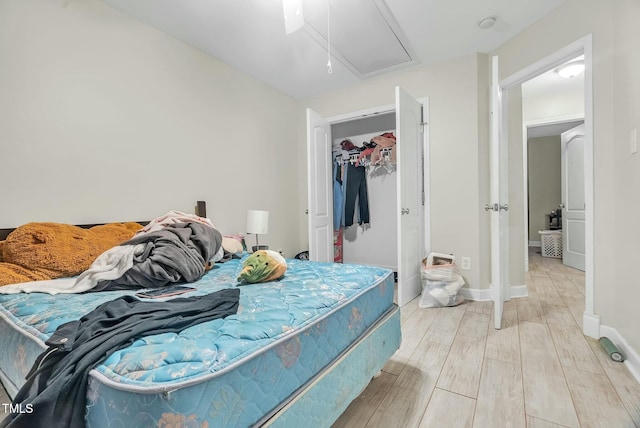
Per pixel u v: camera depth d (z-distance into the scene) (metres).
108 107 2.03
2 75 1.60
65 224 1.73
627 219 1.61
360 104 3.39
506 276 2.70
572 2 2.00
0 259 1.51
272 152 3.46
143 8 2.07
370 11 2.13
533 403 1.29
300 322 0.95
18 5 1.65
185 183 2.52
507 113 2.66
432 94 2.94
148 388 0.58
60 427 0.62
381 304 1.51
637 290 1.51
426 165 2.98
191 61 2.56
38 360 0.74
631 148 1.57
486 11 2.16
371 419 1.21
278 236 3.55
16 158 1.65
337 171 4.08
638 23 1.51
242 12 2.12
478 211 2.74
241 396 0.71
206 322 0.90
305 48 2.62
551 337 1.93
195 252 1.71
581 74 3.30
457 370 1.57
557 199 5.77
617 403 1.28
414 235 2.87
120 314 0.89
